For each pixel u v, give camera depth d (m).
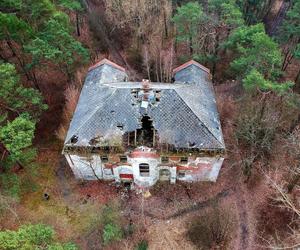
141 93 33.47
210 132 32.81
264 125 36.88
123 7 52.53
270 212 35.66
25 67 40.69
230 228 34.50
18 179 35.00
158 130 32.88
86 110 34.94
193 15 43.03
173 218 35.19
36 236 26.39
